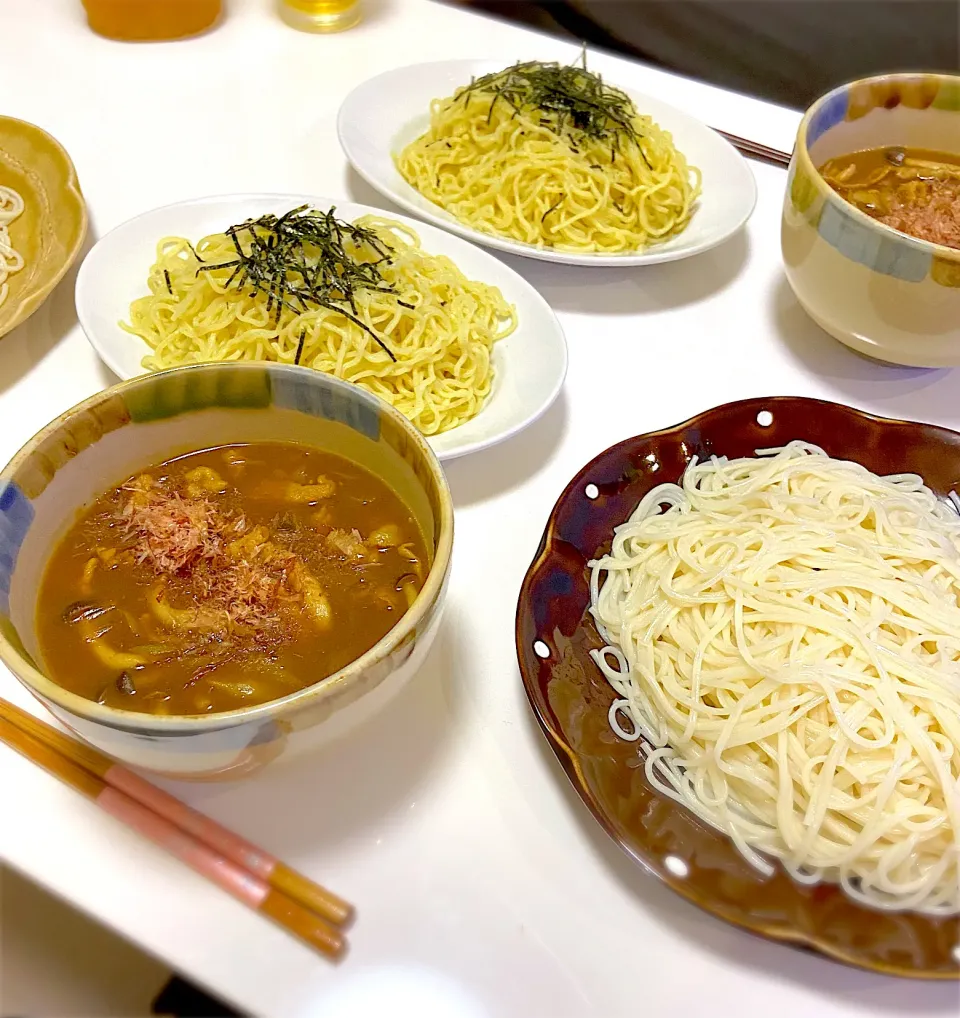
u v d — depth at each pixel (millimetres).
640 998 268
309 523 326
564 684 315
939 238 450
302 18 730
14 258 479
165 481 329
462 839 297
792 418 408
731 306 522
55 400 425
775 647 338
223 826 293
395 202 507
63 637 291
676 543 371
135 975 443
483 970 270
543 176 554
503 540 388
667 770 319
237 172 582
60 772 295
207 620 298
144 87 648
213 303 435
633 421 450
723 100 702
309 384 316
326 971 267
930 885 292
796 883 289
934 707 319
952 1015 269
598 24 940
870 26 1002
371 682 247
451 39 734
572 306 515
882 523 372
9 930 432
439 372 445
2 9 711
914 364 448
